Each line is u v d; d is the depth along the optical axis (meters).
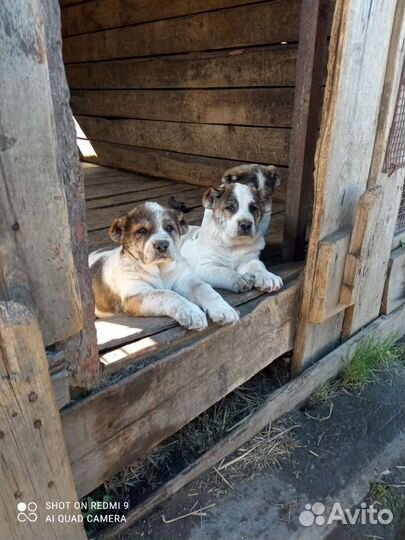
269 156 1.54
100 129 2.29
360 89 0.77
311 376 0.95
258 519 0.71
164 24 1.74
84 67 2.23
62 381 0.51
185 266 0.86
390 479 0.81
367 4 0.70
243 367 0.82
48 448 0.48
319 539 0.70
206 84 1.67
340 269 0.87
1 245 0.40
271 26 1.41
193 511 0.71
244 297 0.83
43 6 0.38
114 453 0.62
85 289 0.51
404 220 1.11
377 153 0.88
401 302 1.18
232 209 0.97
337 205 0.84
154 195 1.69
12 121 0.37
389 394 1.00
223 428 0.86
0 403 0.42
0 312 0.40
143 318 0.71
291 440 0.86
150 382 0.64
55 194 0.42
